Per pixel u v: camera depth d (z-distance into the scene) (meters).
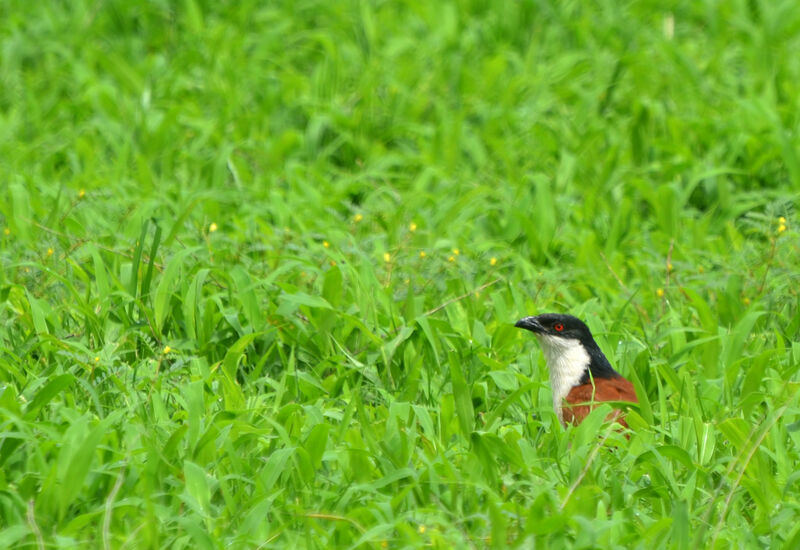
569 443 8.84
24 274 11.41
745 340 10.59
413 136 16.67
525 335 11.05
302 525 7.51
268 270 11.91
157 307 10.32
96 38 19.77
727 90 17.23
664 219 13.85
